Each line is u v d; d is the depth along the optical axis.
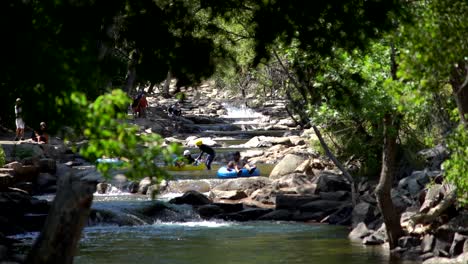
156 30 20.39
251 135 94.19
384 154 28.20
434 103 25.16
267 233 34.88
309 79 29.41
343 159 49.53
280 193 44.84
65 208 16.50
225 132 95.50
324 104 33.12
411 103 20.80
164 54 21.09
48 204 38.69
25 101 13.40
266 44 22.55
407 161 42.56
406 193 35.25
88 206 16.72
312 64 27.72
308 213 39.91
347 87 27.16
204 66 22.31
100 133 12.84
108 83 16.52
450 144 21.20
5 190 38.88
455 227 27.34
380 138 44.53
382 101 26.58
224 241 32.62
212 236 34.19
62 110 12.83
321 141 37.84
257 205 43.31
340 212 38.53
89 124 12.82
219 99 131.00
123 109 13.63
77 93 12.58
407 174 41.91
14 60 11.95
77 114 12.80
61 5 13.62
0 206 36.25
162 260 28.06
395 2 19.03
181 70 21.92
